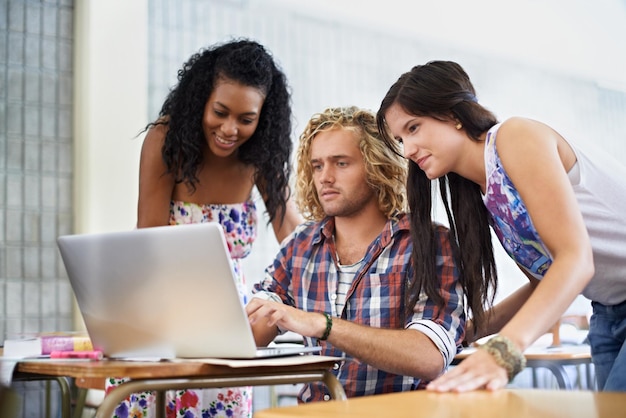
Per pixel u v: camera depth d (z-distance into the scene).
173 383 1.15
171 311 1.30
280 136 2.07
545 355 2.53
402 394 0.95
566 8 5.72
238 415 1.91
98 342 1.42
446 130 1.38
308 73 4.65
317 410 0.81
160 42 4.17
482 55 5.36
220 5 4.36
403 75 1.44
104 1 3.94
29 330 3.77
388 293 1.56
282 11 4.58
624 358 1.21
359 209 1.62
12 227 3.76
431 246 1.51
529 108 5.52
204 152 1.99
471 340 1.66
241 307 1.23
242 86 1.92
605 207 1.35
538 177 1.21
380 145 1.59
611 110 5.93
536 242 1.36
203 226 1.22
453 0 5.21
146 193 1.98
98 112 3.91
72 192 3.91
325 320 1.35
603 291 1.43
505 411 0.79
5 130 3.77
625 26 6.10
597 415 0.76
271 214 2.12
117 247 1.33
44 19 3.88
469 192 1.49
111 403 1.11
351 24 4.84
